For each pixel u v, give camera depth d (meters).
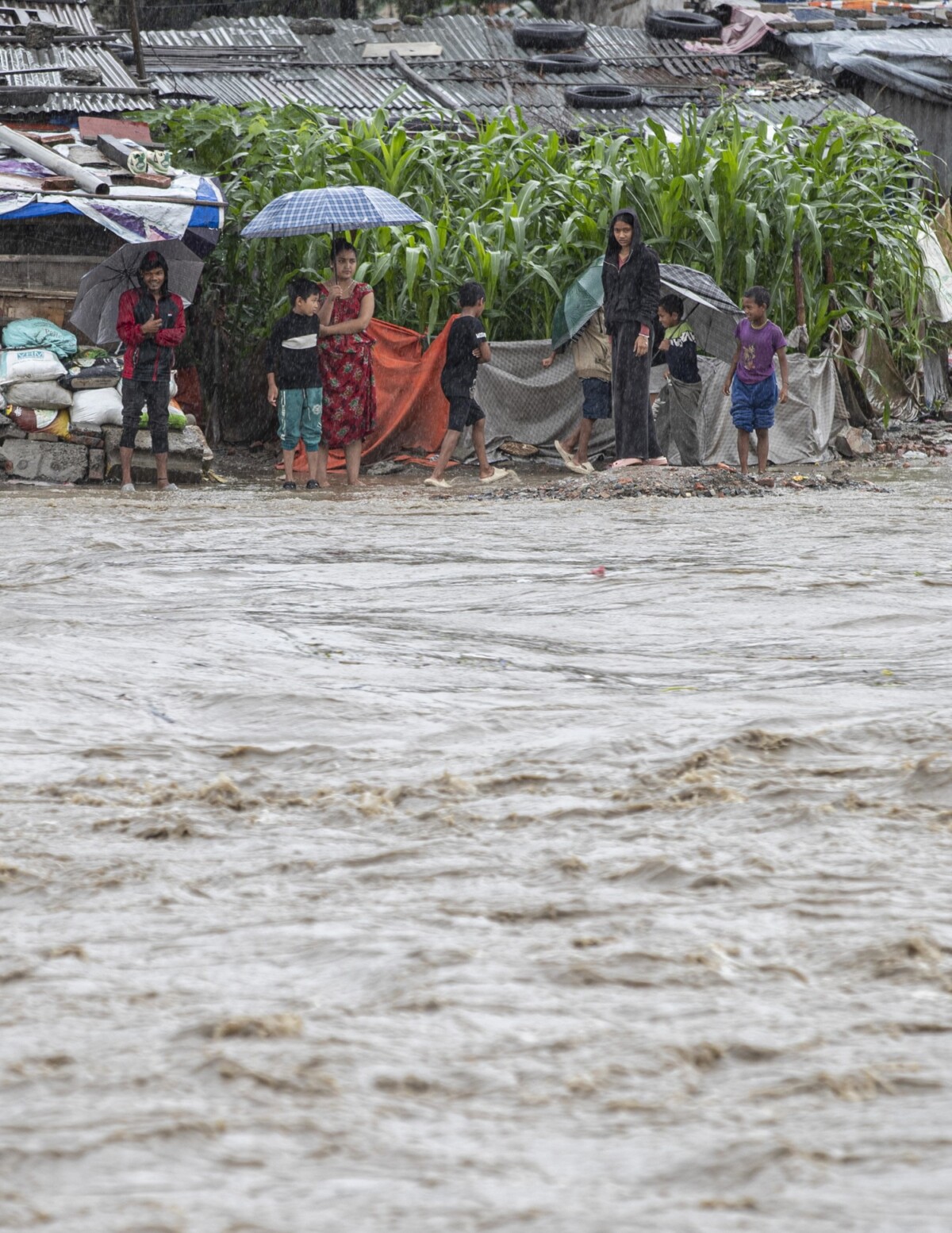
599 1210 5.41
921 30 80.12
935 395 61.28
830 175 54.41
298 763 13.31
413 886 9.77
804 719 14.48
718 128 60.00
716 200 50.81
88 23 67.06
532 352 49.25
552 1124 6.24
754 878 9.79
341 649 18.80
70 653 18.11
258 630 19.97
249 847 10.79
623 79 73.06
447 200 51.97
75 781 12.68
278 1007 7.64
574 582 24.30
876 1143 6.00
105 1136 6.09
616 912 9.15
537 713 15.18
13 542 29.88
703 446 49.31
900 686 16.27
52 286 46.47
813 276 52.53
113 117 53.88
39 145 47.25
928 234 56.72
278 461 50.62
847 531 31.66
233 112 54.72
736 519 34.47
